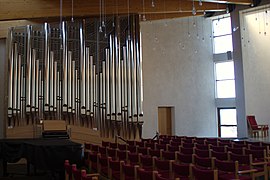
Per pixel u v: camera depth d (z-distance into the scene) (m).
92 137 10.44
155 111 14.31
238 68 13.61
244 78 13.44
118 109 10.81
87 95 10.48
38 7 8.92
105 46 10.91
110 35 11.01
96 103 10.62
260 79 13.81
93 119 10.53
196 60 15.58
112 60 10.92
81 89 10.41
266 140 11.88
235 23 13.73
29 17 8.79
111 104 10.77
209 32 16.11
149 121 14.13
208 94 15.75
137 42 11.25
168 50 14.91
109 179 5.18
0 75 10.80
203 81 15.66
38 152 5.82
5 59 10.41
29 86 9.80
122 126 10.85
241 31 13.60
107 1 10.38
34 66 9.92
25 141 7.11
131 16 11.28
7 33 10.12
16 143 7.00
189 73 15.31
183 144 7.93
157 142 8.98
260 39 14.02
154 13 12.31
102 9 10.24
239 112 13.49
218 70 16.02
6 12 8.60
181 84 15.05
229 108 15.53
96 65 10.74
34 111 9.77
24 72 9.83
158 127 14.58
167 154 5.96
